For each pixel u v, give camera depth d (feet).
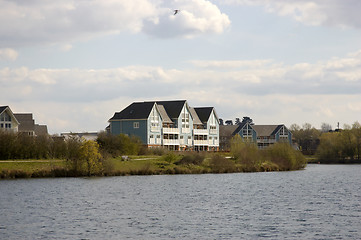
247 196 192.44
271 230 127.34
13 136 279.28
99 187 215.10
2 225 131.64
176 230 127.24
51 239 116.98
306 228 129.80
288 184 242.78
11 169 248.93
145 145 397.19
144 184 230.89
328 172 338.34
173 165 311.06
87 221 137.80
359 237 120.26
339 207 164.55
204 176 282.36
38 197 181.27
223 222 137.49
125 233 123.54
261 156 351.25
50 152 284.61
